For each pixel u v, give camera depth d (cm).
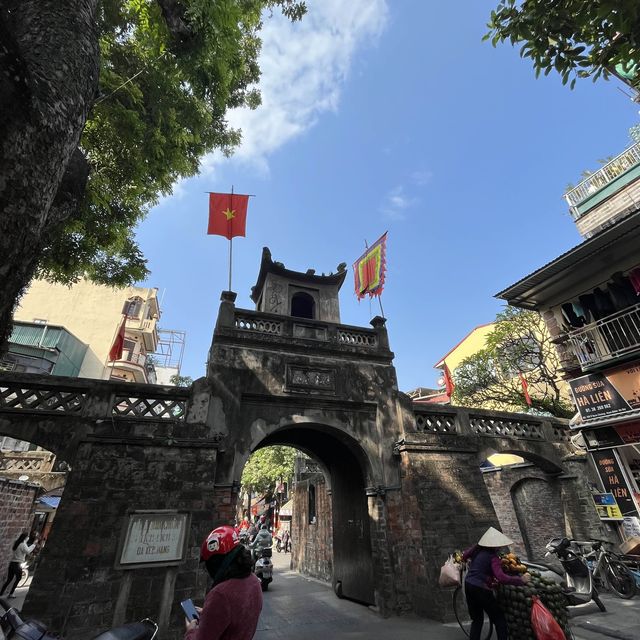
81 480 562
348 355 891
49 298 2548
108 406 638
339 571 916
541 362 1347
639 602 695
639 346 891
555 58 460
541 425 1009
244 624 225
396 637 588
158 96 700
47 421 602
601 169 1333
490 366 1487
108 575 523
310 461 1554
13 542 1000
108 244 743
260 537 1204
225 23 543
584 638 542
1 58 223
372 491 787
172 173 880
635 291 961
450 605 665
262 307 1107
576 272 1053
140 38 621
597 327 1001
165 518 577
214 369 753
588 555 801
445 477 785
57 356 2059
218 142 975
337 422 812
